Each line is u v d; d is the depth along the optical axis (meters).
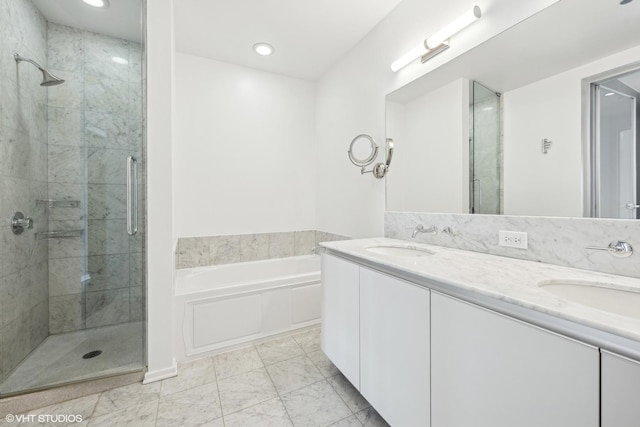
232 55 2.51
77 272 1.76
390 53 1.98
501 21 1.30
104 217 1.80
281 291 2.14
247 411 1.36
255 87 2.76
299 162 3.00
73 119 1.85
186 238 2.47
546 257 1.13
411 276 1.07
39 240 1.75
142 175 1.62
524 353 0.69
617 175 0.95
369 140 2.16
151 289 1.60
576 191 1.06
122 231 1.77
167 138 1.63
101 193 1.80
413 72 1.79
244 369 1.72
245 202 2.73
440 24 1.60
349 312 1.45
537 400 0.67
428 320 0.98
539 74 1.18
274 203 2.87
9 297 1.52
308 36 2.24
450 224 1.56
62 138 1.83
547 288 0.89
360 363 1.35
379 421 1.30
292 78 2.95
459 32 1.49
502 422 0.74
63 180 1.81
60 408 1.37
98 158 1.83
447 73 1.58
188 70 2.46
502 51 1.31
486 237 1.37
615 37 0.97
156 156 1.60
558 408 0.63
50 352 1.68
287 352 1.93
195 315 1.83
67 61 1.85
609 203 0.97
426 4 1.68
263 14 1.98
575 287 0.90
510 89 1.28
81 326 1.74
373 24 2.11
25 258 1.65
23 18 1.65
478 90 1.42
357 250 1.43
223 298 1.92
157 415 1.33
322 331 1.73
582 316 0.58
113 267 1.75
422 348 1.00
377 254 1.32
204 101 2.53
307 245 3.04
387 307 1.17
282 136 2.90
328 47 2.40
